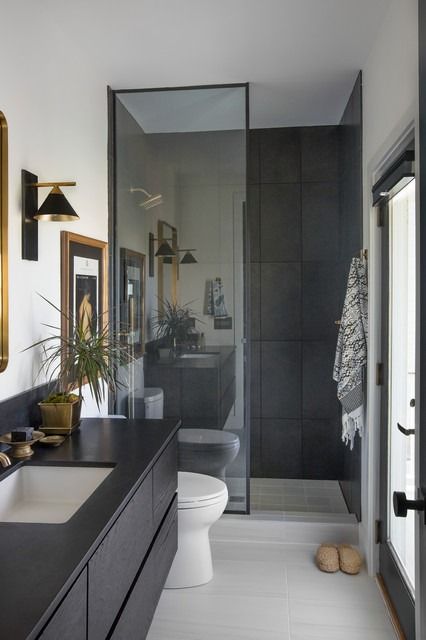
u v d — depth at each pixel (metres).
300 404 4.41
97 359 2.55
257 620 2.61
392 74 2.46
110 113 3.54
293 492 4.14
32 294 2.40
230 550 3.34
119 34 2.78
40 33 2.48
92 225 3.20
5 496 1.85
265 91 3.59
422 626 1.49
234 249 3.58
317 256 4.36
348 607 2.73
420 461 1.49
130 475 1.82
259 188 4.39
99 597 1.40
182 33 2.78
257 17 2.63
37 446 2.19
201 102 3.54
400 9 2.30
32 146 2.40
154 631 2.52
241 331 3.60
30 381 2.38
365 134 3.15
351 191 3.63
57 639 1.12
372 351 3.00
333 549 3.18
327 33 2.79
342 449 4.20
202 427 3.63
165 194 3.61
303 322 4.39
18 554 1.25
